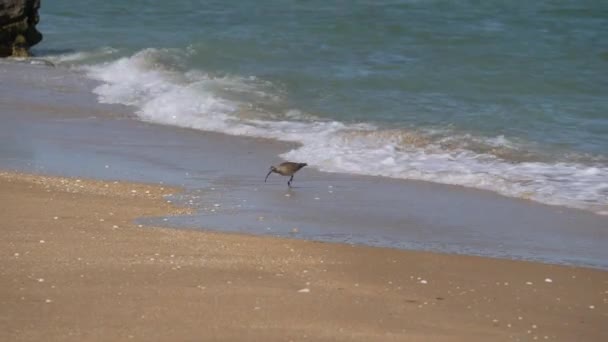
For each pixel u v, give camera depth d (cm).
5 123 3114
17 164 2541
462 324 1484
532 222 2133
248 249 1838
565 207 2266
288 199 2280
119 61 4456
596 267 1820
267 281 1638
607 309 1588
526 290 1669
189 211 2136
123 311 1455
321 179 2498
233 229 1997
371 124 3225
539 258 1870
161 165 2608
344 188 2405
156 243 1847
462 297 1614
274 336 1384
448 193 2378
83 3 6981
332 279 1672
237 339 1366
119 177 2445
